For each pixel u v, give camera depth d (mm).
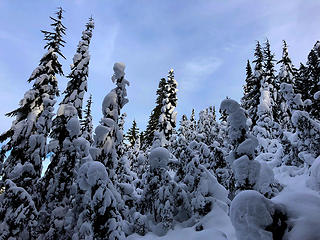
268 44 29250
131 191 14852
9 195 12836
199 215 12148
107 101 11828
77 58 17578
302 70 31734
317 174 11195
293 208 3979
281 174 16375
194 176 13148
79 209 12617
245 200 4156
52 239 11930
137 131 41719
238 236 4004
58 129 15930
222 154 15547
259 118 23859
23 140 15516
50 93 17391
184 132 41750
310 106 20672
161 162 13484
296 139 16281
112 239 9258
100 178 9734
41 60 17688
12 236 12445
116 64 12469
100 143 11008
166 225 11633
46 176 14836
